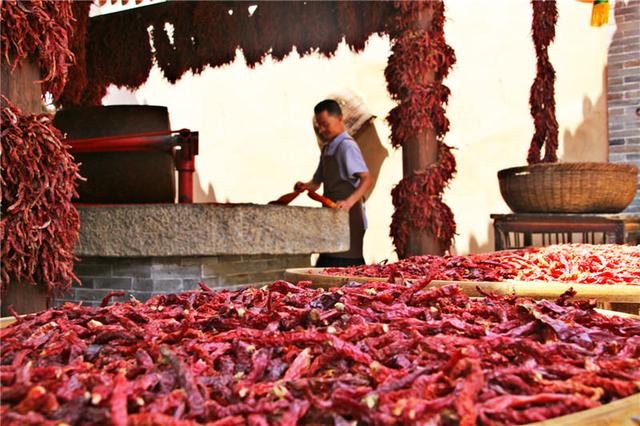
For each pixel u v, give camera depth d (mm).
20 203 2070
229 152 8211
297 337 1004
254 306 1359
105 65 6086
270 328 1097
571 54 6434
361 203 5164
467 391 733
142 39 6055
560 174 4418
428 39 4363
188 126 8492
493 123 6758
